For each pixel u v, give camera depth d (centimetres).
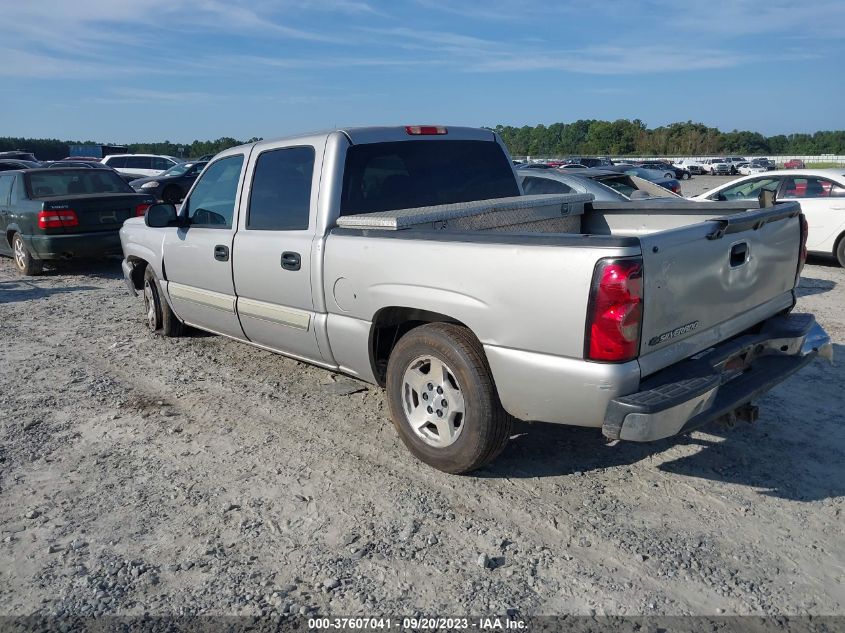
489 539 340
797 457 417
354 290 426
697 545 332
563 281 325
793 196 1084
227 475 411
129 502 382
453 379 386
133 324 775
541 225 501
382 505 373
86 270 1177
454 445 389
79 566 325
